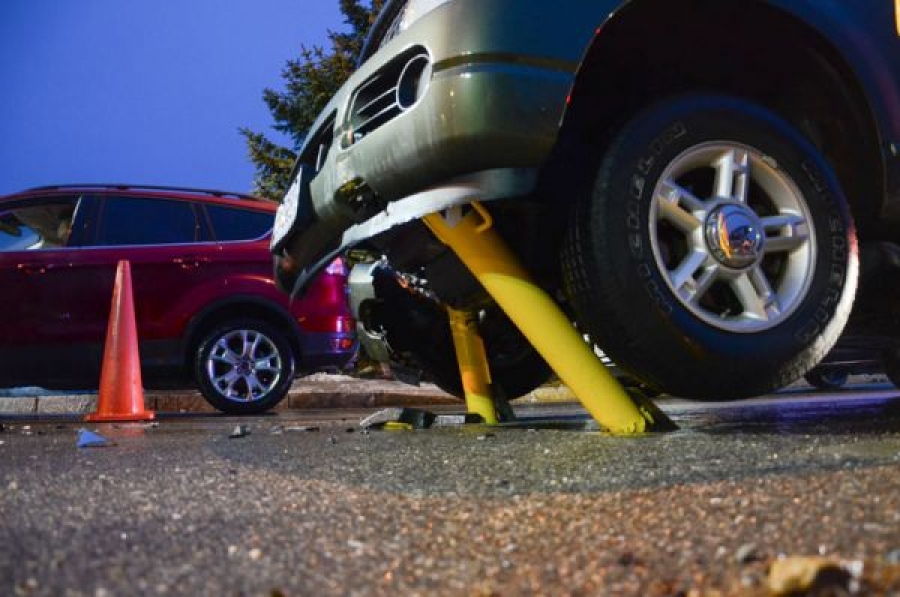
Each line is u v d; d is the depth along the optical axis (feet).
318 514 5.03
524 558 3.86
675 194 8.45
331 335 22.03
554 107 7.88
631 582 3.40
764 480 5.46
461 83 7.75
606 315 8.21
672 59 9.21
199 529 4.66
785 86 9.70
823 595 2.97
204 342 21.24
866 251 9.71
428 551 4.06
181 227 21.77
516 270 8.92
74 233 21.18
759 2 8.74
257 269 21.79
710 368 8.33
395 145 8.28
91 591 3.50
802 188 8.90
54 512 5.28
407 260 10.48
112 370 18.57
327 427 13.43
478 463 7.09
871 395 19.70
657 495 5.19
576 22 8.11
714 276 8.47
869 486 5.03
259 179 47.01
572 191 8.77
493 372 13.04
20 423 17.94
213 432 13.29
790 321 8.66
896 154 9.36
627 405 9.04
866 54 9.25
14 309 20.47
